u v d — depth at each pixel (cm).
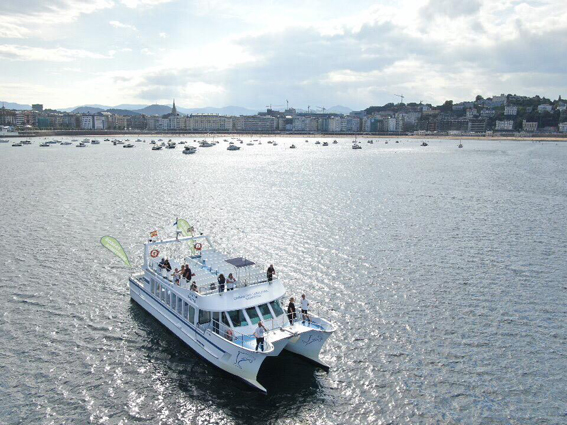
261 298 4331
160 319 4856
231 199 12288
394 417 3484
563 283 6109
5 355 4209
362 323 4934
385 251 7456
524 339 4631
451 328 4838
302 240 8100
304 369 4125
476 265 6806
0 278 6072
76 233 8450
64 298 5500
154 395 3706
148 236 8325
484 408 3591
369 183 15988
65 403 3569
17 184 14800
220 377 3981
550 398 3722
